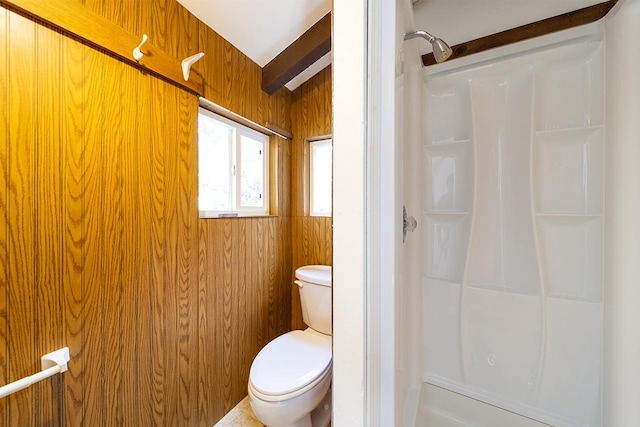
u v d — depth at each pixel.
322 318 1.48
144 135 0.99
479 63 1.12
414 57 1.02
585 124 0.98
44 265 0.76
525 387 1.07
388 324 0.47
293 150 1.88
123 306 0.94
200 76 1.20
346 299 0.47
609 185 0.90
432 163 1.25
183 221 1.14
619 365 0.84
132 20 0.94
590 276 0.99
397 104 0.51
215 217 1.35
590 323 0.98
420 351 1.19
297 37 1.42
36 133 0.74
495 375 1.12
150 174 1.01
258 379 1.10
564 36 0.98
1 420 0.69
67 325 0.80
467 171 1.18
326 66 1.75
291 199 1.89
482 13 1.11
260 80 1.58
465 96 1.17
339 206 0.47
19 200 0.71
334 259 0.47
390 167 0.47
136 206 0.97
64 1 0.77
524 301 1.08
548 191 1.05
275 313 1.74
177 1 1.10
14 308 0.71
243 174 1.60
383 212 0.47
